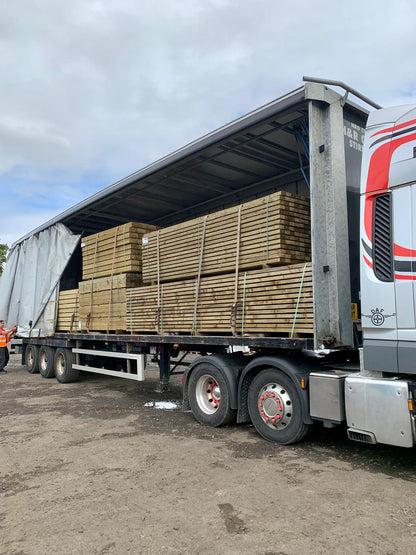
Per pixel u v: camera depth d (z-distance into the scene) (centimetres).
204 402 600
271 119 513
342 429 557
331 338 446
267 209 514
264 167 720
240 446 493
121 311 764
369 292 420
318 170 466
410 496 352
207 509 335
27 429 587
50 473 422
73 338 922
